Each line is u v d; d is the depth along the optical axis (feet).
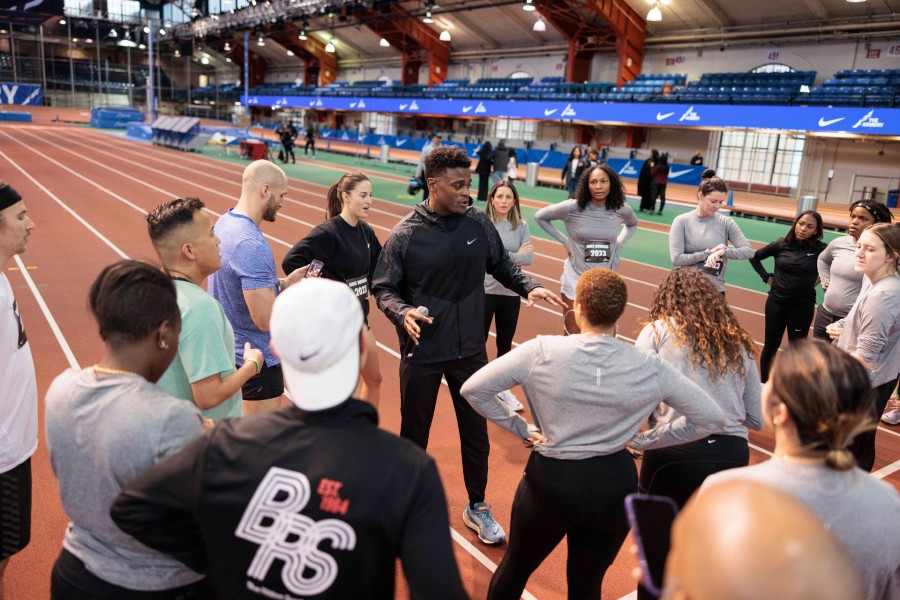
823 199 75.72
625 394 7.50
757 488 2.39
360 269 13.44
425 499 4.31
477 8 103.96
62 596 5.66
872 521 4.78
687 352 8.90
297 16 132.05
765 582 2.06
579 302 7.79
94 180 64.69
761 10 80.02
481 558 11.43
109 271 5.69
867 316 11.62
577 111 90.63
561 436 7.70
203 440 4.56
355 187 12.86
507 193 18.01
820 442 4.76
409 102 120.26
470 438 11.73
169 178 69.72
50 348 20.61
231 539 4.35
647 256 40.50
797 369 4.85
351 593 4.30
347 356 4.50
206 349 7.18
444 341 11.16
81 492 5.40
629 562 11.68
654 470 9.29
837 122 63.21
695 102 76.33
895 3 67.77
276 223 45.24
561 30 101.45
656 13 80.94
